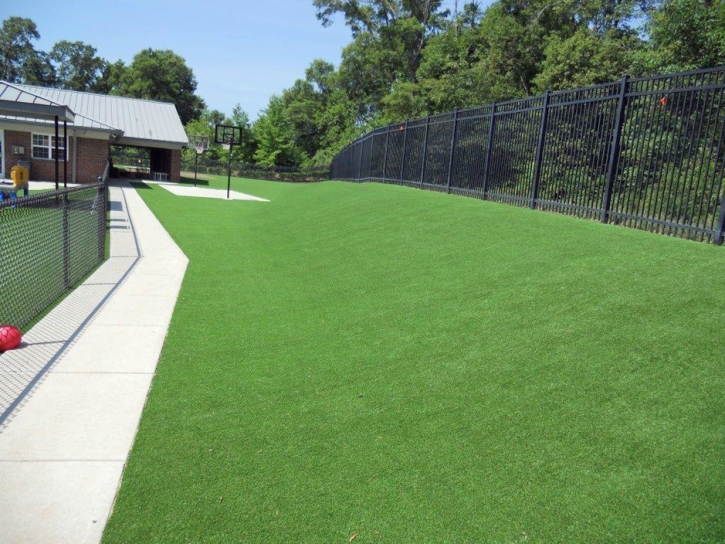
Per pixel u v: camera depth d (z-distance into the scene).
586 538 2.75
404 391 4.37
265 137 51.00
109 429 3.98
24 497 3.17
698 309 4.50
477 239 7.96
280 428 4.00
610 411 3.62
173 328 6.27
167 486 3.32
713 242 5.96
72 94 33.97
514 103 10.13
